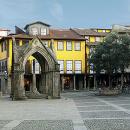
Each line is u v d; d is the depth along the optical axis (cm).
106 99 4519
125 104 3544
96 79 8031
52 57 4825
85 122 2033
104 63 6103
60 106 3362
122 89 6469
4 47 7644
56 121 2111
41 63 5153
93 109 2975
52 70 4772
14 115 2520
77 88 8006
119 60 6000
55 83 4759
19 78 4628
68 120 2158
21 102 4062
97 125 1877
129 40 6053
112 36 6094
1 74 7625
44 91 5119
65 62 7862
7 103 3912
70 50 7900
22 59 4728
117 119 2169
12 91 5144
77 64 7925
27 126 1884
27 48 4784
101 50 6103
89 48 8012
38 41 4834
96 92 6812
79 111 2795
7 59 7431
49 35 7881
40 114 2572
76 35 8125
